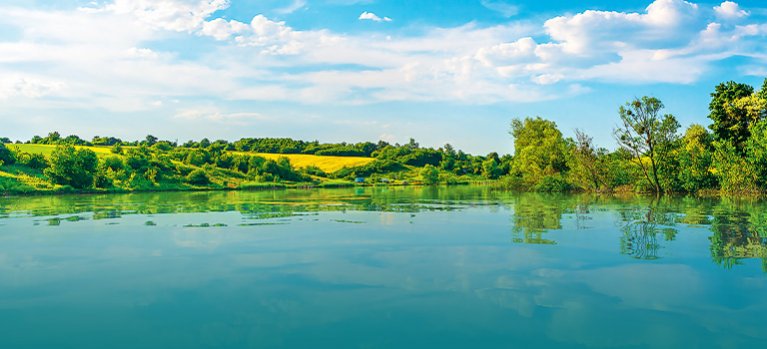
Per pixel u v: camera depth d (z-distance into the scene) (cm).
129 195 5109
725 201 3225
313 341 655
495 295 861
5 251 1321
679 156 4238
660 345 637
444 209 2762
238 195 5194
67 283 966
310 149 19612
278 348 632
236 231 1734
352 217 2280
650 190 4494
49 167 6506
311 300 841
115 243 1454
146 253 1284
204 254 1268
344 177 13150
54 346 644
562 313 761
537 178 5853
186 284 952
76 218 2253
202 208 2958
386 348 631
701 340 653
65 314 775
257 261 1173
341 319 742
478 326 708
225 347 636
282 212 2602
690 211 2431
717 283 929
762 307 782
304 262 1158
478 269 1068
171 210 2778
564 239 1487
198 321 738
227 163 10412
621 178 4906
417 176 13988
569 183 5366
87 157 6166
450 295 863
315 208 2931
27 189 5338
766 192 3575
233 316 760
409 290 899
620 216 2191
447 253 1264
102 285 948
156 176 7469
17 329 707
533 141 6925
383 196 4766
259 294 880
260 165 10300
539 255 1224
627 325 708
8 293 896
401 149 17638
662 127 4291
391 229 1773
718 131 4512
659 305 797
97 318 754
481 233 1644
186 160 9612
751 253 1225
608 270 1045
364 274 1028
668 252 1246
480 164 15462
